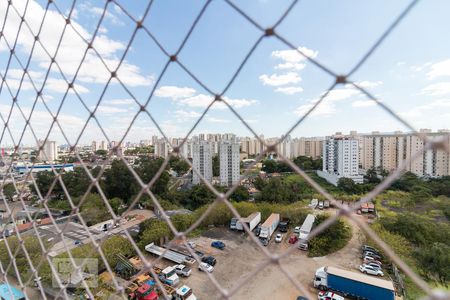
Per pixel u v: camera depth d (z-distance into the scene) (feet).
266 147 3.66
